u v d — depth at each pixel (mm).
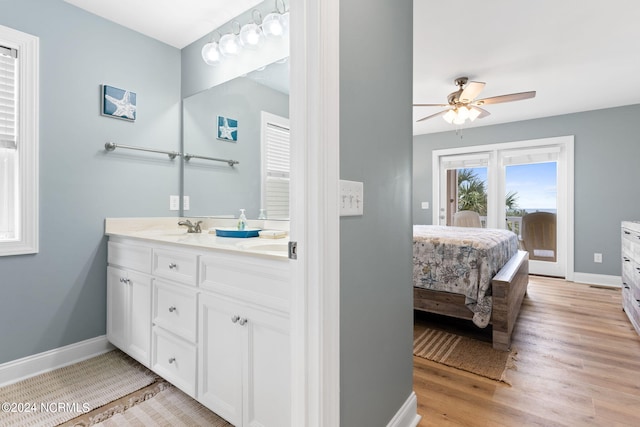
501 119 4578
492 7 2139
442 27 2369
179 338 1578
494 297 2238
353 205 1056
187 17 2188
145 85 2387
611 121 4035
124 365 1990
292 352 966
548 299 3438
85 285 2098
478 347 2270
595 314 2949
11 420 1478
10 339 1812
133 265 1918
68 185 2020
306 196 914
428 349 2238
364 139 1127
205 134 2424
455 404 1604
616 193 4004
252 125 2131
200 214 2459
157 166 2459
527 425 1440
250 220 2156
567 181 4289
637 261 2477
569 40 2533
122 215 2264
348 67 1039
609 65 2945
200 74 2461
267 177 2059
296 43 921
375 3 1193
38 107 1890
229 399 1328
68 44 2014
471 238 2553
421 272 2551
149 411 1539
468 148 5035
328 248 918
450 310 2436
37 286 1906
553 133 4391
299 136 919
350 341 1056
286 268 1114
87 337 2105
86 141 2092
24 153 1841
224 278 1351
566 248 4324
